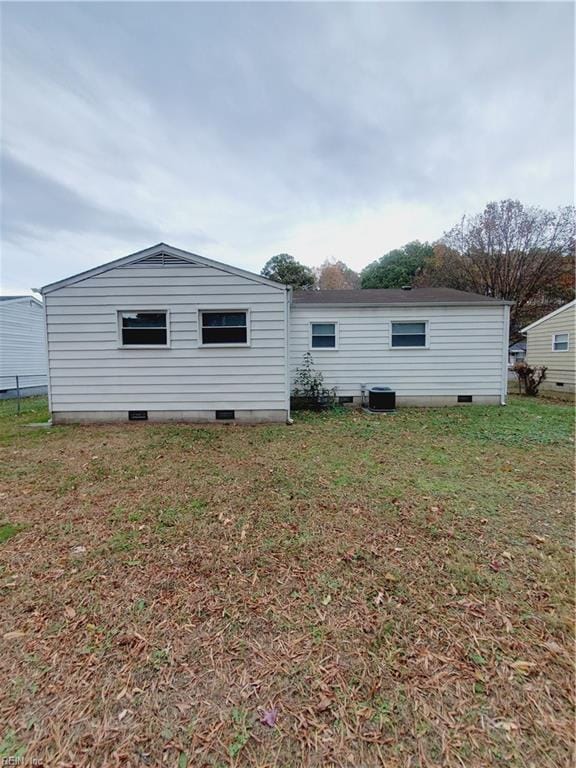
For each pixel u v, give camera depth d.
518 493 3.59
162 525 2.96
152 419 7.34
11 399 12.55
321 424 7.16
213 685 1.51
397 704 1.42
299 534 2.80
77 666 1.60
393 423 7.23
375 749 1.25
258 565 2.40
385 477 4.06
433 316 9.32
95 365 7.23
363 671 1.57
